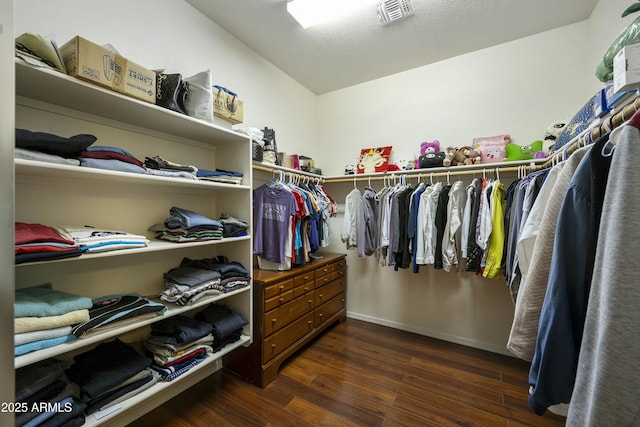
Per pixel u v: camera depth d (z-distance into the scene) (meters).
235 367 1.90
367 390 1.74
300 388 1.75
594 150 0.68
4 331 0.57
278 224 2.05
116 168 1.14
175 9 1.74
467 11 1.89
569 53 2.05
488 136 2.34
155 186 1.62
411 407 1.58
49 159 0.94
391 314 2.79
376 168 2.77
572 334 0.67
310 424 1.45
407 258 2.25
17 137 0.87
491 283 2.34
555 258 0.70
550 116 2.12
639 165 0.52
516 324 0.86
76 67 0.99
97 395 1.05
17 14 1.11
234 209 1.86
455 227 2.04
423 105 2.64
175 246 1.32
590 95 1.97
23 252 0.87
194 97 1.51
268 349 1.81
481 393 1.71
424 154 2.41
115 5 1.44
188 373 1.38
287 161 2.48
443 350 2.30
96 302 1.18
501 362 2.11
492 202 1.91
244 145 1.81
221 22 2.01
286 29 2.09
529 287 0.82
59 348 0.94
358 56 2.47
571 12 1.92
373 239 2.53
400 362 2.08
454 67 2.49
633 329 0.49
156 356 1.36
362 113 3.00
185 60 1.79
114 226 1.43
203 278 1.48
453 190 2.10
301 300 2.17
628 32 0.85
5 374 0.57
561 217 0.71
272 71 2.60
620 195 0.53
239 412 1.53
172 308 1.36
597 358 0.53
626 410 0.48
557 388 0.68
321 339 2.48
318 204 2.49
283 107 2.75
